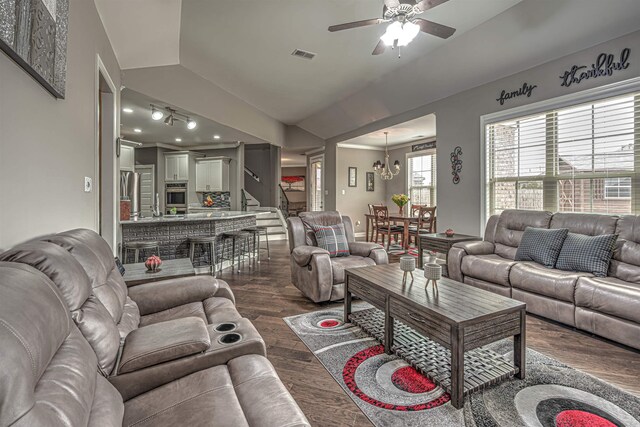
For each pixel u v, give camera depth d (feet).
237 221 18.33
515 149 13.89
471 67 14.39
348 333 8.73
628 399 5.85
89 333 3.71
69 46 6.50
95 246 5.40
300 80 17.93
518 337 6.49
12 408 1.94
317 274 10.42
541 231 10.98
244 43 13.61
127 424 3.40
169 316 6.27
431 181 26.16
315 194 33.01
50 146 5.49
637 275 8.59
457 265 12.43
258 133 25.00
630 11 9.68
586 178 11.60
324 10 11.37
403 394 6.08
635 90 10.12
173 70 15.56
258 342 4.74
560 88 12.01
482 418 5.40
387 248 22.47
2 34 3.58
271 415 3.34
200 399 3.68
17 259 3.42
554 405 5.69
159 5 9.75
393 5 8.29
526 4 10.96
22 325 2.31
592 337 8.45
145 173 28.50
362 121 23.32
